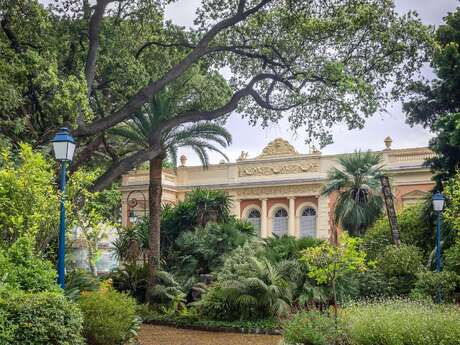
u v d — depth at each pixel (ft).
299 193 140.56
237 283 62.75
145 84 67.56
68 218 43.04
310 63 67.56
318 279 45.37
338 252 44.80
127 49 70.08
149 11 71.97
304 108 72.64
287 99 73.41
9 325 29.58
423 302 54.13
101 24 65.92
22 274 35.29
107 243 92.02
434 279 63.26
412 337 34.14
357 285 67.31
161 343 51.65
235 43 70.85
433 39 65.87
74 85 54.85
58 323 31.35
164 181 149.18
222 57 75.15
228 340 53.83
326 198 136.77
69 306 32.83
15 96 53.98
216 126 78.02
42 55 59.72
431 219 79.46
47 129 62.18
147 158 63.93
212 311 63.82
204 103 76.43
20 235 37.78
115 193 119.03
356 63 67.72
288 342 41.45
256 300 62.03
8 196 38.60
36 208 38.65
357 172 110.42
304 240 71.05
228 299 63.21
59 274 37.22
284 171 143.64
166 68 74.08
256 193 145.38
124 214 147.84
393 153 131.34
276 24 67.46
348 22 63.16
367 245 81.00
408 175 128.06
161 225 100.01
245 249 71.20
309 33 65.26
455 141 73.36
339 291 64.49
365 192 109.19
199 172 152.35
